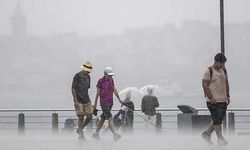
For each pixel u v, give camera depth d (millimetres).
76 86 34094
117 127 45406
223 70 30000
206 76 29844
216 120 29672
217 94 29703
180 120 41594
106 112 34719
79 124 34469
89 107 34375
